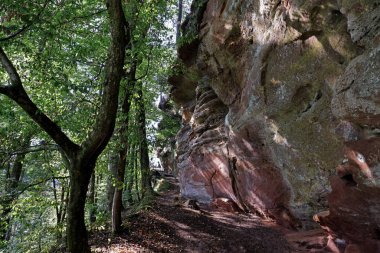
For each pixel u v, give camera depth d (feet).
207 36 48.85
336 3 25.70
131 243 35.83
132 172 64.13
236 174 47.91
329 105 27.78
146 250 34.24
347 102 21.67
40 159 40.93
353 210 23.75
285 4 31.50
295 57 30.94
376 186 20.63
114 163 48.11
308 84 29.84
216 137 53.31
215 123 55.62
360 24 21.31
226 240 37.27
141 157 59.31
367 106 20.16
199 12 51.42
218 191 53.78
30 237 40.11
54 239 40.70
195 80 62.23
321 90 28.71
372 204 22.00
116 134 37.88
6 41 24.02
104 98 20.84
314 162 30.55
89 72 39.22
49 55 28.14
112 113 20.80
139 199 61.11
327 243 28.91
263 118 36.63
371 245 24.08
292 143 32.91
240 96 45.55
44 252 34.42
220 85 50.49
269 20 35.06
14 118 33.68
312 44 28.78
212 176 54.34
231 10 42.52
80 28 36.01
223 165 50.67
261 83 36.19
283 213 38.68
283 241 34.83
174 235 38.96
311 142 30.30
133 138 40.63
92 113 31.68
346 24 25.18
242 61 42.98
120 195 38.73
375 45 20.06
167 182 83.82
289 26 30.78
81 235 20.89
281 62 33.01
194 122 60.80
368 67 19.94
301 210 35.04
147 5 36.22
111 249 34.24
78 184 20.85
